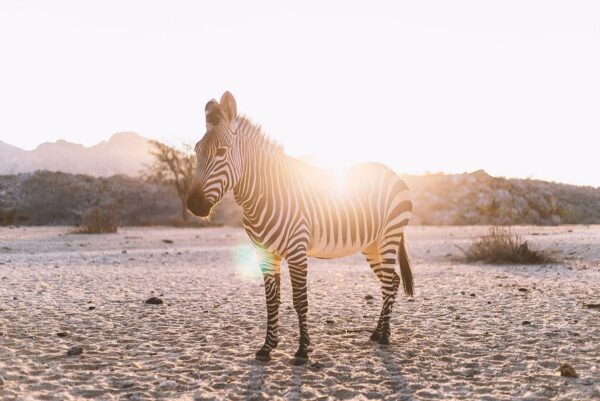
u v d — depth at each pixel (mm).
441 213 36250
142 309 7629
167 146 40719
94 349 5492
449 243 19203
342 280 11031
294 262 5078
